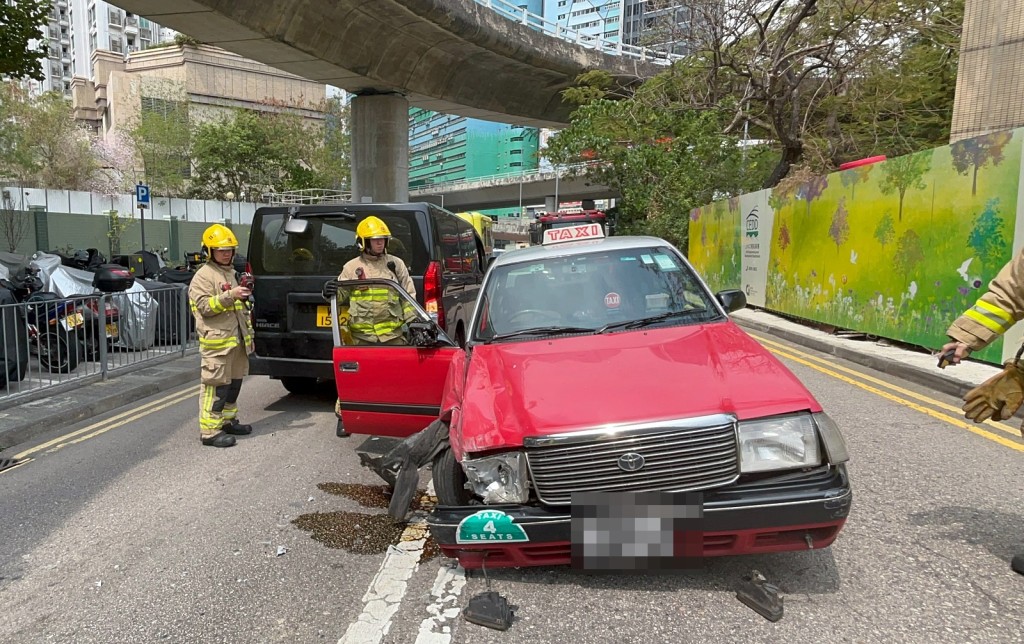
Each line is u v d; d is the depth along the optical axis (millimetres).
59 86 117688
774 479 2752
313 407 7098
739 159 27047
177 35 72375
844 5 20797
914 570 3107
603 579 3111
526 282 4371
